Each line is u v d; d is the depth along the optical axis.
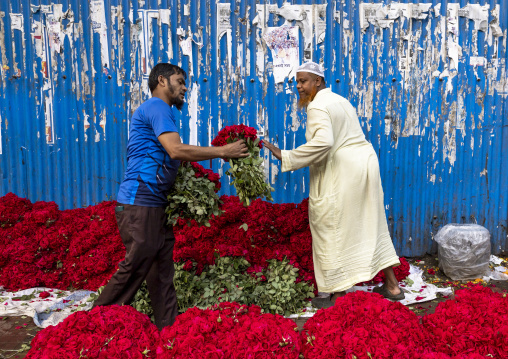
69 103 4.39
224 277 3.24
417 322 1.95
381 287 3.55
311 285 3.53
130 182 2.63
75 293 3.57
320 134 3.12
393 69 4.38
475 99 4.46
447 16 4.34
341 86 4.39
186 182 2.82
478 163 4.53
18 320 3.17
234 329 1.88
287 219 3.61
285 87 4.38
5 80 4.36
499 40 4.41
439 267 4.18
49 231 3.80
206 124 4.41
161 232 2.71
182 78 2.75
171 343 1.80
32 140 4.44
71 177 4.49
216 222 3.60
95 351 1.73
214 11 4.29
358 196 3.23
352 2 4.30
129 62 4.35
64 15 4.29
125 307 2.10
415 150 4.48
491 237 4.63
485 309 2.01
